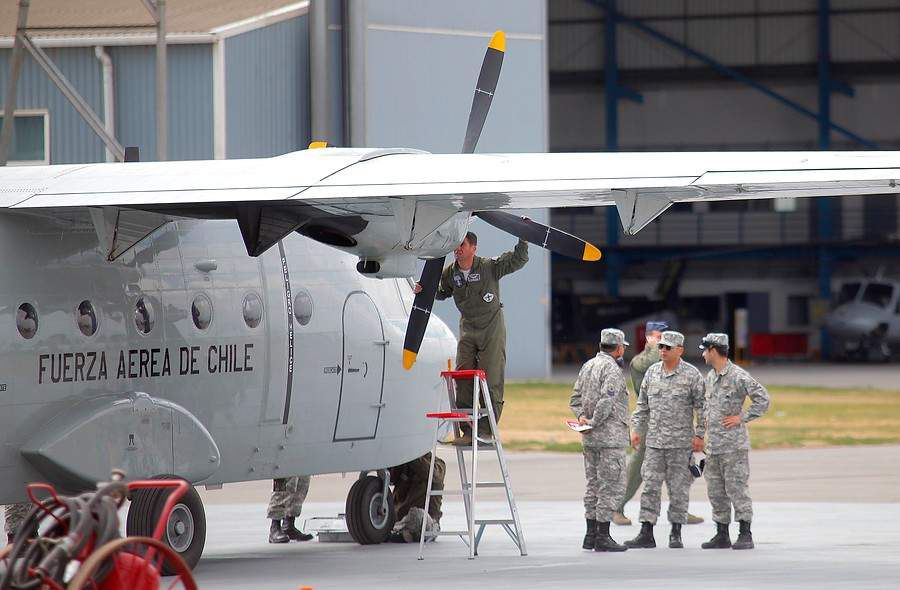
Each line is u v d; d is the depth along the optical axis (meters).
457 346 62.88
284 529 61.41
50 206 42.56
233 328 52.53
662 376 56.97
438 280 56.22
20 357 45.28
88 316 47.47
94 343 47.50
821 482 81.94
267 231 46.12
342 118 143.88
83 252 47.75
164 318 50.03
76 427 46.12
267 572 50.78
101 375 47.72
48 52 128.38
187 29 129.12
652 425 56.91
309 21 140.25
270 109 135.75
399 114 153.62
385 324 59.62
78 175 45.78
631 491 64.62
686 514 56.81
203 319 51.50
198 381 51.22
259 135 134.38
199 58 129.00
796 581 46.78
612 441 55.38
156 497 47.84
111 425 47.09
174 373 50.28
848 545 57.28
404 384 60.53
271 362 54.00
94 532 30.77
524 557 54.69
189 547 49.50
